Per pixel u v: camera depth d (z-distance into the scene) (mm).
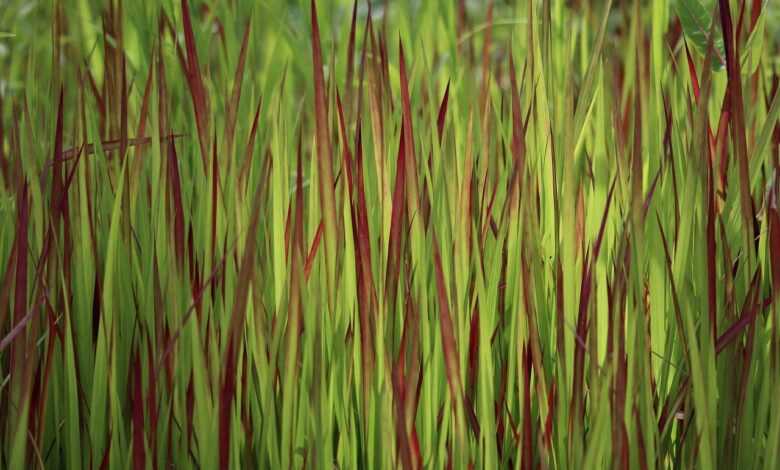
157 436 1189
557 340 1152
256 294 1151
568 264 1167
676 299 1152
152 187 1233
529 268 1156
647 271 1233
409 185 1167
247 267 1124
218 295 1222
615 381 1143
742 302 1209
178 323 1170
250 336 1203
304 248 1231
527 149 1269
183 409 1168
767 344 1206
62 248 1231
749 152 1279
